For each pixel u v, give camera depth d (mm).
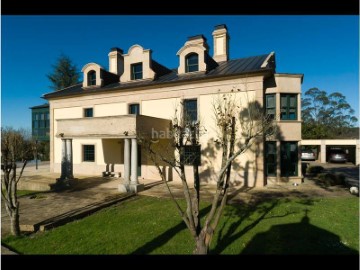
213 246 6613
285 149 15938
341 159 30797
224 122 7688
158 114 17469
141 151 18078
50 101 21922
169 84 17031
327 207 10117
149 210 10164
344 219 8617
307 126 40156
